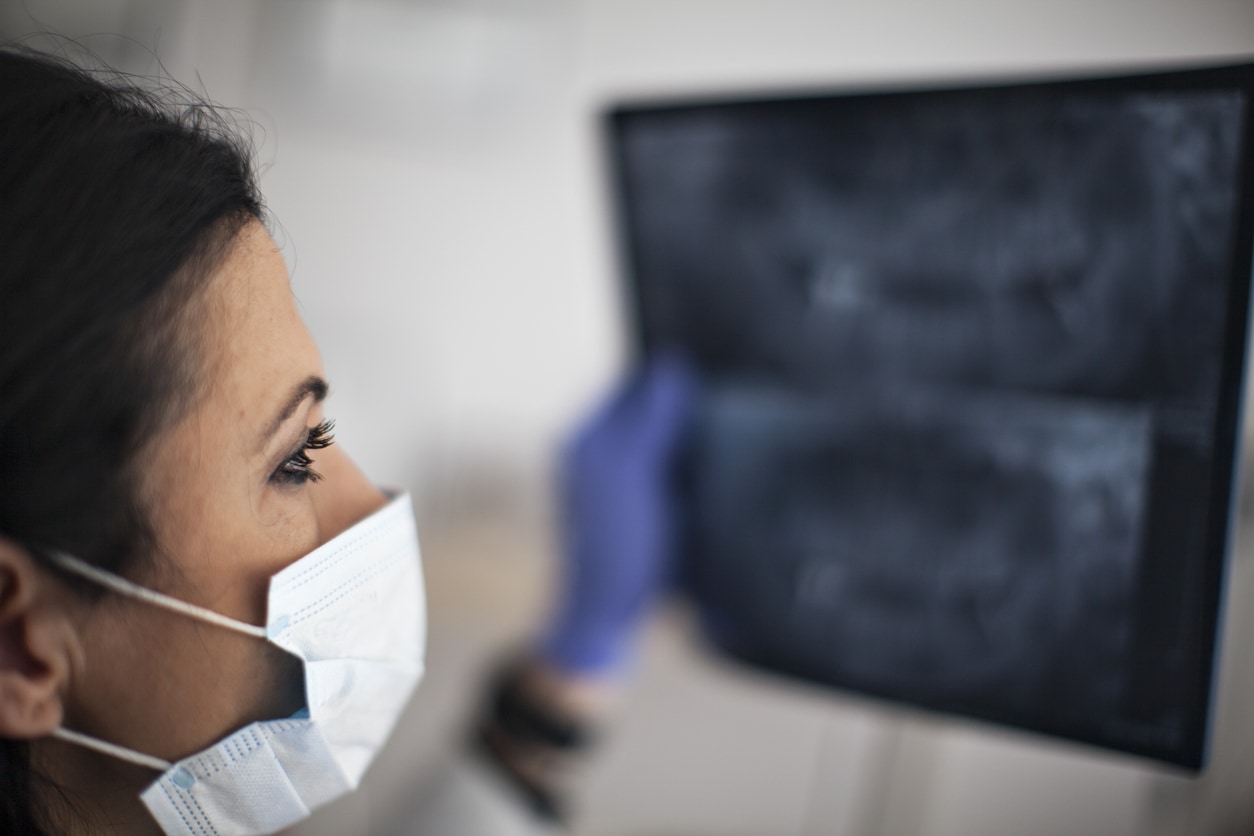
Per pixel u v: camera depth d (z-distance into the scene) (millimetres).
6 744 375
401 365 1240
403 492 506
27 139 342
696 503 793
